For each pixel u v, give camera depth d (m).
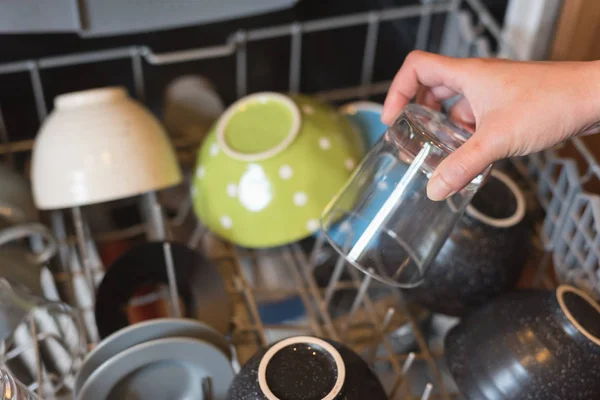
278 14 0.97
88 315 0.76
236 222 0.73
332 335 0.72
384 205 0.58
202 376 0.64
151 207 0.80
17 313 0.63
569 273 0.69
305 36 1.00
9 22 0.71
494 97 0.52
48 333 0.66
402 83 0.60
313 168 0.72
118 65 0.94
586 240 0.65
